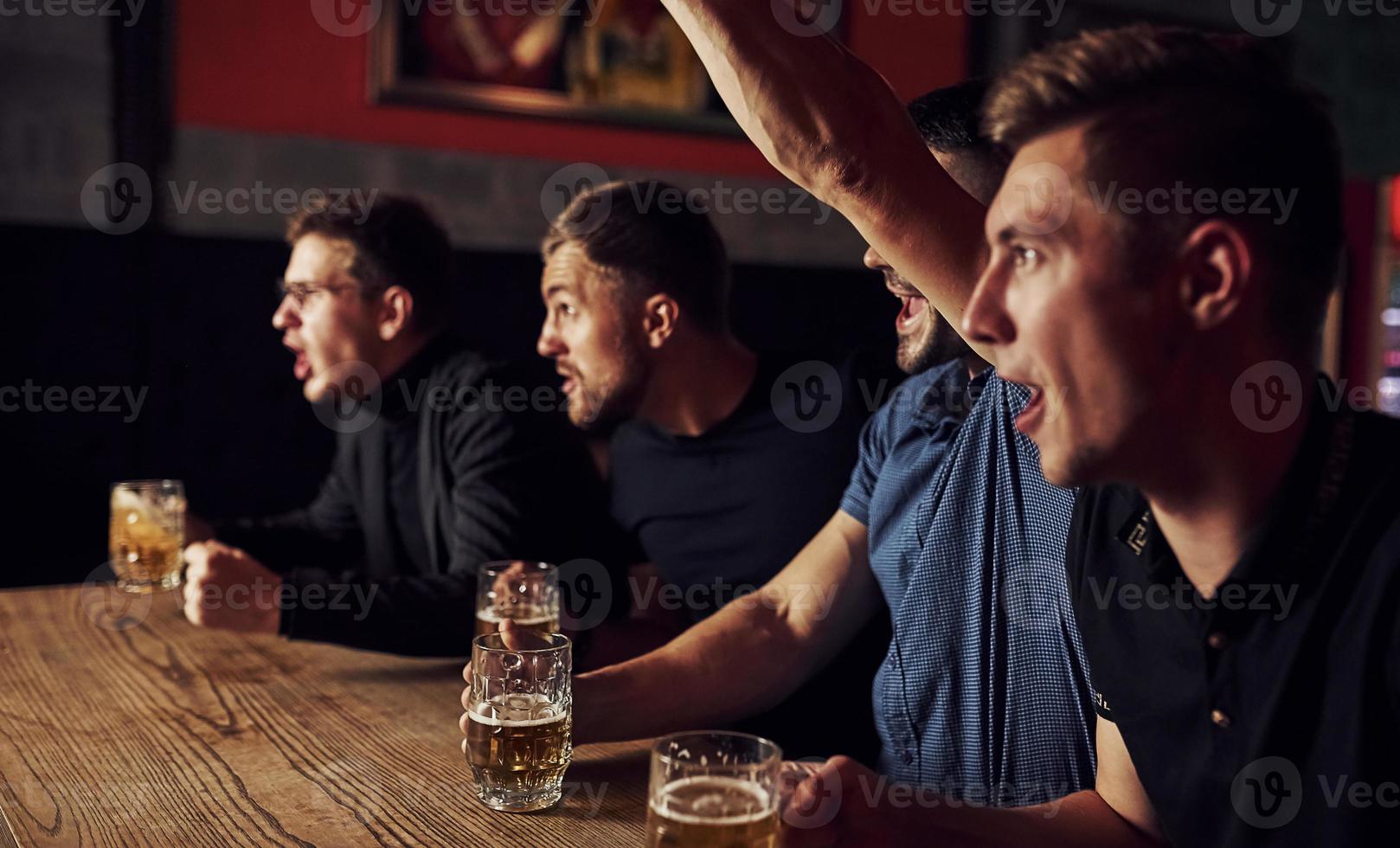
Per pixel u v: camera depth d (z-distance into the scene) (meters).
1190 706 0.78
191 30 3.59
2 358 3.40
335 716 1.28
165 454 3.63
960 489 1.23
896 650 1.29
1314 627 0.70
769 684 1.32
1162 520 0.75
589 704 1.19
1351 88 5.66
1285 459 0.69
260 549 2.16
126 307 3.55
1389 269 5.92
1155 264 0.64
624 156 4.31
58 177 3.45
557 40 4.11
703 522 1.77
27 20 3.37
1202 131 0.63
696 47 0.95
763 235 4.58
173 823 0.98
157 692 1.36
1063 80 0.65
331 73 3.79
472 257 4.03
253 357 3.73
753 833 0.79
